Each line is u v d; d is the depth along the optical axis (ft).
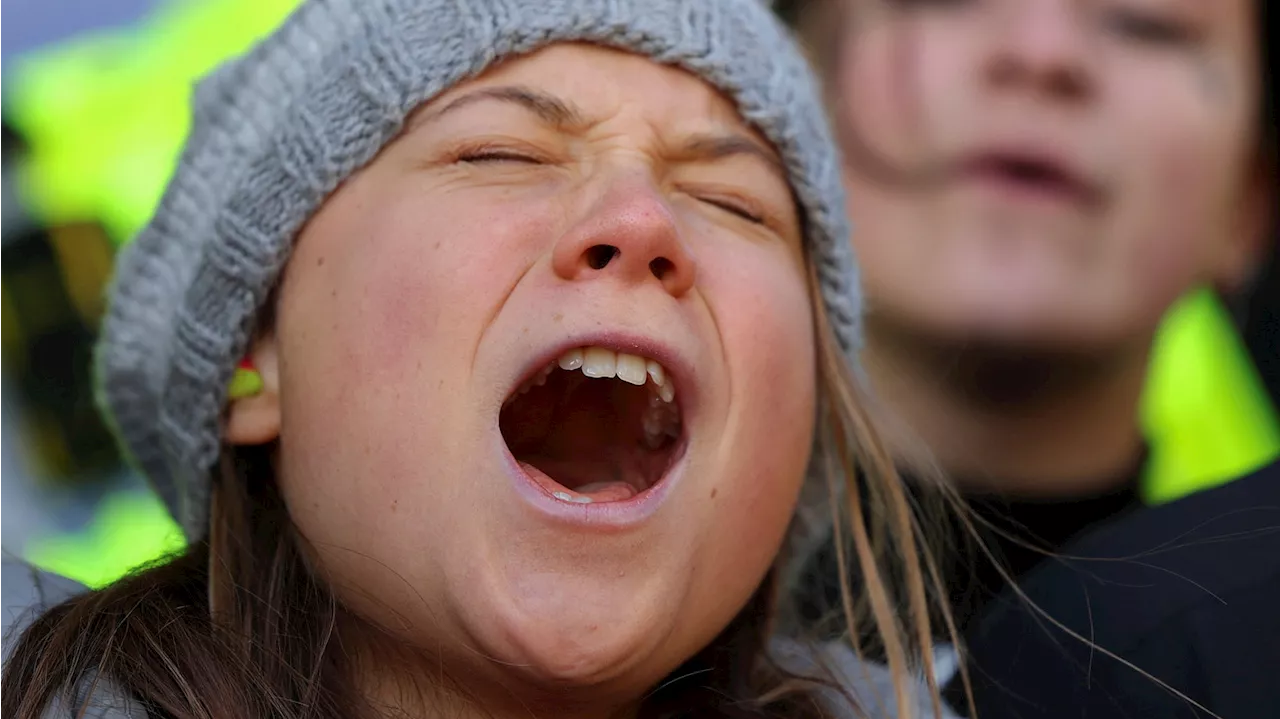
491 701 3.31
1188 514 3.63
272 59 3.70
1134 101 6.56
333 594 3.38
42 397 7.05
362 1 3.61
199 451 3.77
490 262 3.18
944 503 4.94
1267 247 7.22
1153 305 6.75
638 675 3.26
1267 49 6.85
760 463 3.38
